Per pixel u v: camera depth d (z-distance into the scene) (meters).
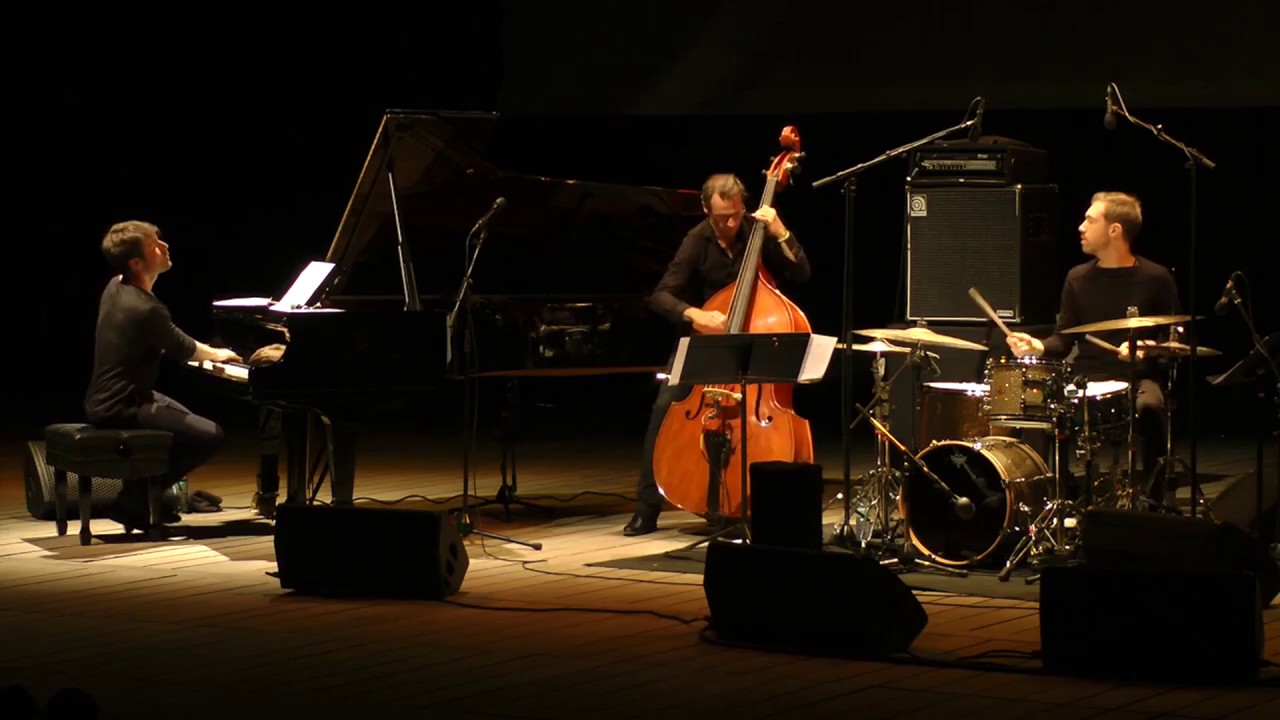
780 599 5.29
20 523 8.01
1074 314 7.41
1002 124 13.40
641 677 4.95
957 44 10.76
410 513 6.12
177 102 14.12
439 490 9.09
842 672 5.01
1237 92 9.91
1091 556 5.61
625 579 6.53
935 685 4.84
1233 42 9.91
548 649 5.33
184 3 13.91
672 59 11.81
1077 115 13.26
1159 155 13.22
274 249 14.46
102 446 7.23
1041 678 4.92
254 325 7.75
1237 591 4.78
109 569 6.78
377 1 13.59
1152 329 7.21
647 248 8.38
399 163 7.50
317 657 5.22
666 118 13.91
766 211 7.21
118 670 5.06
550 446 11.27
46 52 13.91
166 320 7.41
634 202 8.20
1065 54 10.42
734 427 7.11
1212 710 4.52
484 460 10.47
